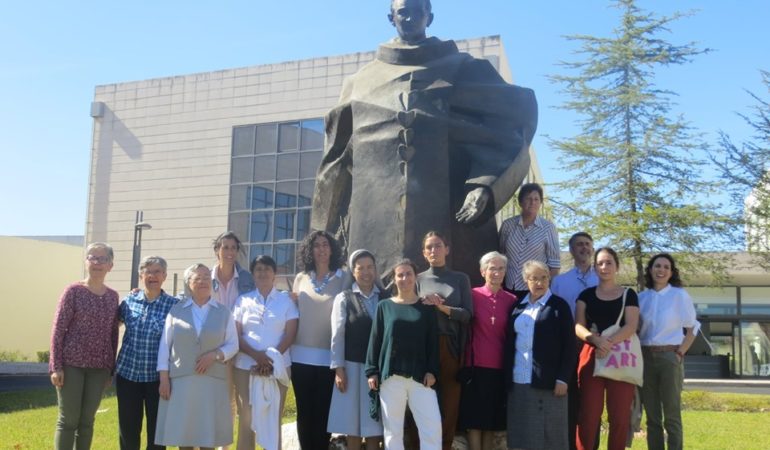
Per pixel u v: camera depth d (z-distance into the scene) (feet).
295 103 90.74
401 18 24.12
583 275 21.94
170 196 96.37
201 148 95.30
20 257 119.55
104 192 99.76
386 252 22.26
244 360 20.12
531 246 22.24
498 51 73.56
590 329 20.21
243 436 19.99
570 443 19.86
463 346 19.15
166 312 20.13
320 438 19.83
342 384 18.95
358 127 23.45
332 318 19.42
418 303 18.49
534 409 18.31
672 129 74.79
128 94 99.96
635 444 31.83
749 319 112.57
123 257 98.07
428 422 17.98
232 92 94.32
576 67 78.59
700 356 112.16
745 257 100.89
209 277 19.61
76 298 19.99
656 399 21.97
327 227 24.56
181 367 19.01
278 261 89.51
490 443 19.44
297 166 89.97
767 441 35.55
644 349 21.94
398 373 17.92
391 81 23.45
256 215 91.50
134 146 98.99
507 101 23.31
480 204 21.27
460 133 22.74
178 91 97.30
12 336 118.11
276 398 19.44
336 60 89.61
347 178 24.38
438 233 20.29
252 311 20.13
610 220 73.00
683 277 78.64
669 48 77.10
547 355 18.38
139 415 19.84
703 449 32.71
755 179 74.59
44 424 35.94
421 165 22.39
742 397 57.77
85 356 19.79
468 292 19.44
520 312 19.01
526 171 22.71
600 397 19.92
